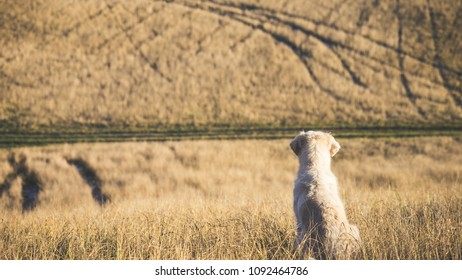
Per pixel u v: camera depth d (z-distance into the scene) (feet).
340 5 203.82
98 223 25.35
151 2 198.18
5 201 61.62
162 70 160.25
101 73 155.43
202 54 169.89
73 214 34.83
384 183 68.85
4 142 106.42
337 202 17.61
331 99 148.87
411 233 19.22
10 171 74.38
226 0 207.31
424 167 84.07
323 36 183.93
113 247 20.95
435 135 119.85
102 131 121.70
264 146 103.45
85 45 169.58
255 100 147.02
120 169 78.38
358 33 186.29
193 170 80.84
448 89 156.87
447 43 179.11
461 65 168.25
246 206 28.81
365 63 169.58
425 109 143.54
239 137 116.26
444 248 17.99
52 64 156.87
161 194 63.05
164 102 142.51
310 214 17.13
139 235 20.95
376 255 17.13
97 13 186.19
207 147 98.89
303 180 18.67
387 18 194.59
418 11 196.34
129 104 140.05
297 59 170.09
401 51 176.65
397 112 141.18
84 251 19.95
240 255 18.35
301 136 20.71
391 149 102.27
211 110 139.64
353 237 16.48
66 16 181.06
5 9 178.50
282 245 19.15
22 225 27.30
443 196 30.40
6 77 146.92
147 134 119.14
